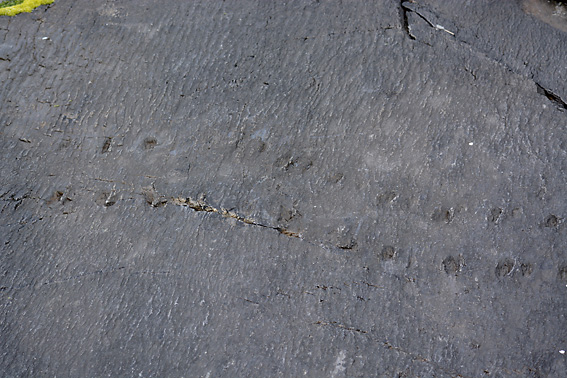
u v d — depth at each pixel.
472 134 3.53
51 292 3.40
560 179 3.48
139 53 3.66
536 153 3.50
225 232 3.46
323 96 3.59
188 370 3.31
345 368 3.30
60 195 3.50
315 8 3.71
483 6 3.70
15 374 3.31
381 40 3.65
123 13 3.71
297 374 3.30
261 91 3.60
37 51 3.66
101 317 3.37
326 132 3.55
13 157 3.54
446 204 3.46
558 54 3.63
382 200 3.47
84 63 3.65
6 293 3.39
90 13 3.72
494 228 3.43
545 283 3.38
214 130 3.56
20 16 3.71
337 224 3.45
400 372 3.30
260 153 3.54
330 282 3.39
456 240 3.42
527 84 3.59
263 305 3.38
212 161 3.53
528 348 3.32
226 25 3.69
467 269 3.40
